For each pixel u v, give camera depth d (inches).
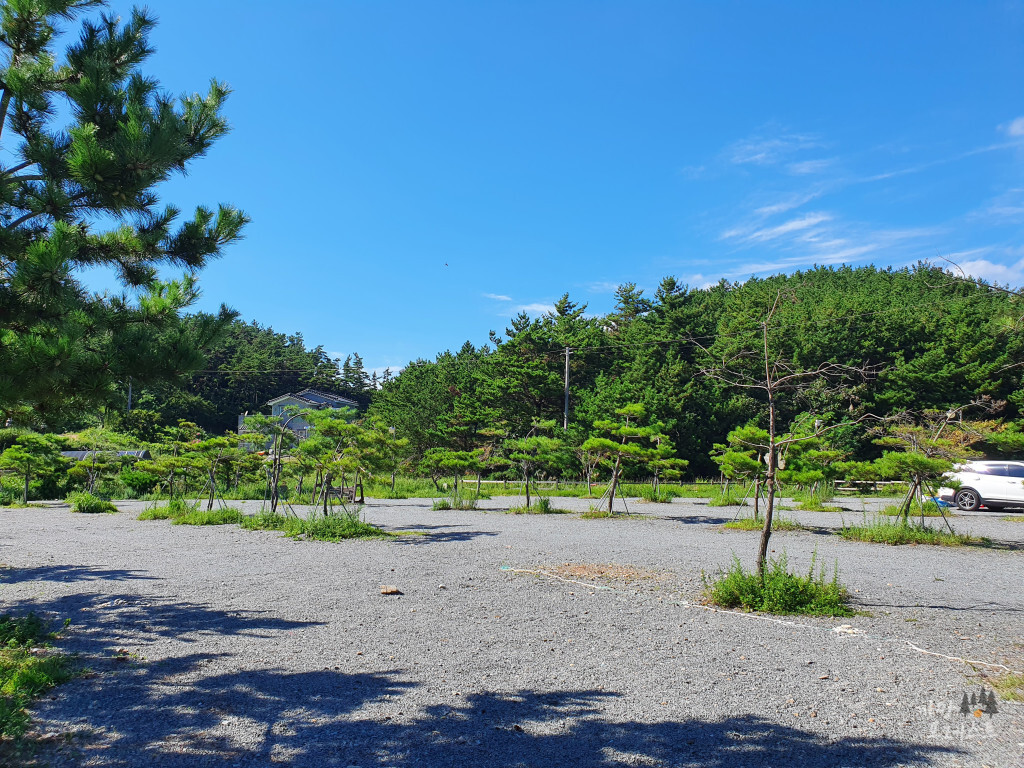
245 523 594.2
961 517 703.1
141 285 247.4
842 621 258.2
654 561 399.5
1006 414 1445.6
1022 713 165.9
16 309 195.8
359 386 3447.3
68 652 214.7
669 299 1873.8
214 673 194.5
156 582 335.0
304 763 138.5
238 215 259.6
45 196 212.5
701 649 218.7
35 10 226.4
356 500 909.8
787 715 164.2
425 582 331.9
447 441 1728.6
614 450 699.4
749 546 470.0
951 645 226.2
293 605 281.7
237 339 3572.8
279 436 644.1
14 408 211.0
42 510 823.7
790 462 564.1
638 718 161.8
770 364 335.6
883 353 1601.9
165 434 1537.9
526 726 156.9
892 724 159.0
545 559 405.4
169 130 221.1
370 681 187.2
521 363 1734.7
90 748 144.7
